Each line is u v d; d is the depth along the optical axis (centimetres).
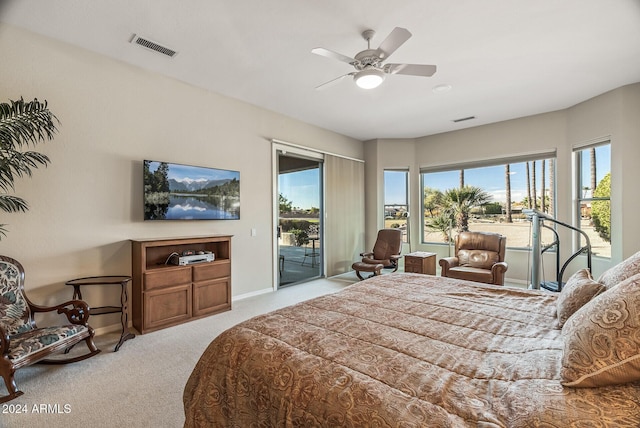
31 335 217
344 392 100
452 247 611
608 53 310
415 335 143
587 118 436
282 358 122
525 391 94
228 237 383
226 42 290
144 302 306
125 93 327
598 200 434
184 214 369
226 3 236
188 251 369
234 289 431
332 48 301
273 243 482
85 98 300
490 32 274
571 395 89
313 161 563
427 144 632
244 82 379
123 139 326
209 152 402
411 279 261
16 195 262
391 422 86
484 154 557
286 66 337
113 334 307
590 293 145
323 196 574
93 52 305
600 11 245
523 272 524
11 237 260
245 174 445
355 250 638
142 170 339
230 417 124
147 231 344
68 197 290
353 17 252
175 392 205
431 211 641
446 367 113
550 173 500
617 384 89
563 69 344
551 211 499
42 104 251
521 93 414
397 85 387
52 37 280
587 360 93
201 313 351
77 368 237
